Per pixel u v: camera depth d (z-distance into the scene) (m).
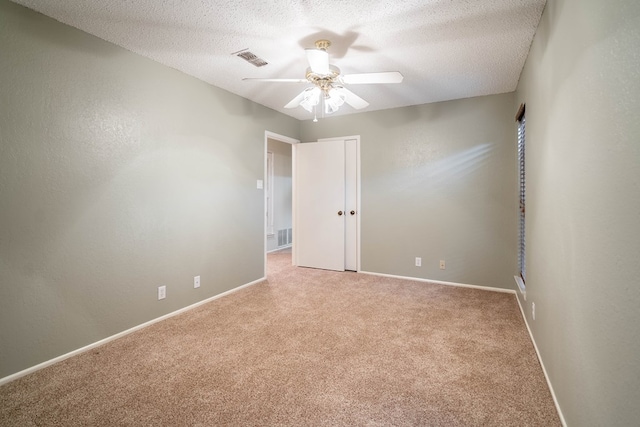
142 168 2.60
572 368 1.36
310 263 4.77
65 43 2.10
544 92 1.92
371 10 1.97
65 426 1.48
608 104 1.01
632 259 0.85
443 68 2.85
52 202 2.05
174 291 2.88
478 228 3.69
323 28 2.19
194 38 2.33
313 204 4.71
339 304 3.14
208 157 3.22
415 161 4.02
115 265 2.41
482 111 3.63
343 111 4.32
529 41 2.34
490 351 2.18
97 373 1.93
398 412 1.57
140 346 2.28
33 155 1.95
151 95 2.66
